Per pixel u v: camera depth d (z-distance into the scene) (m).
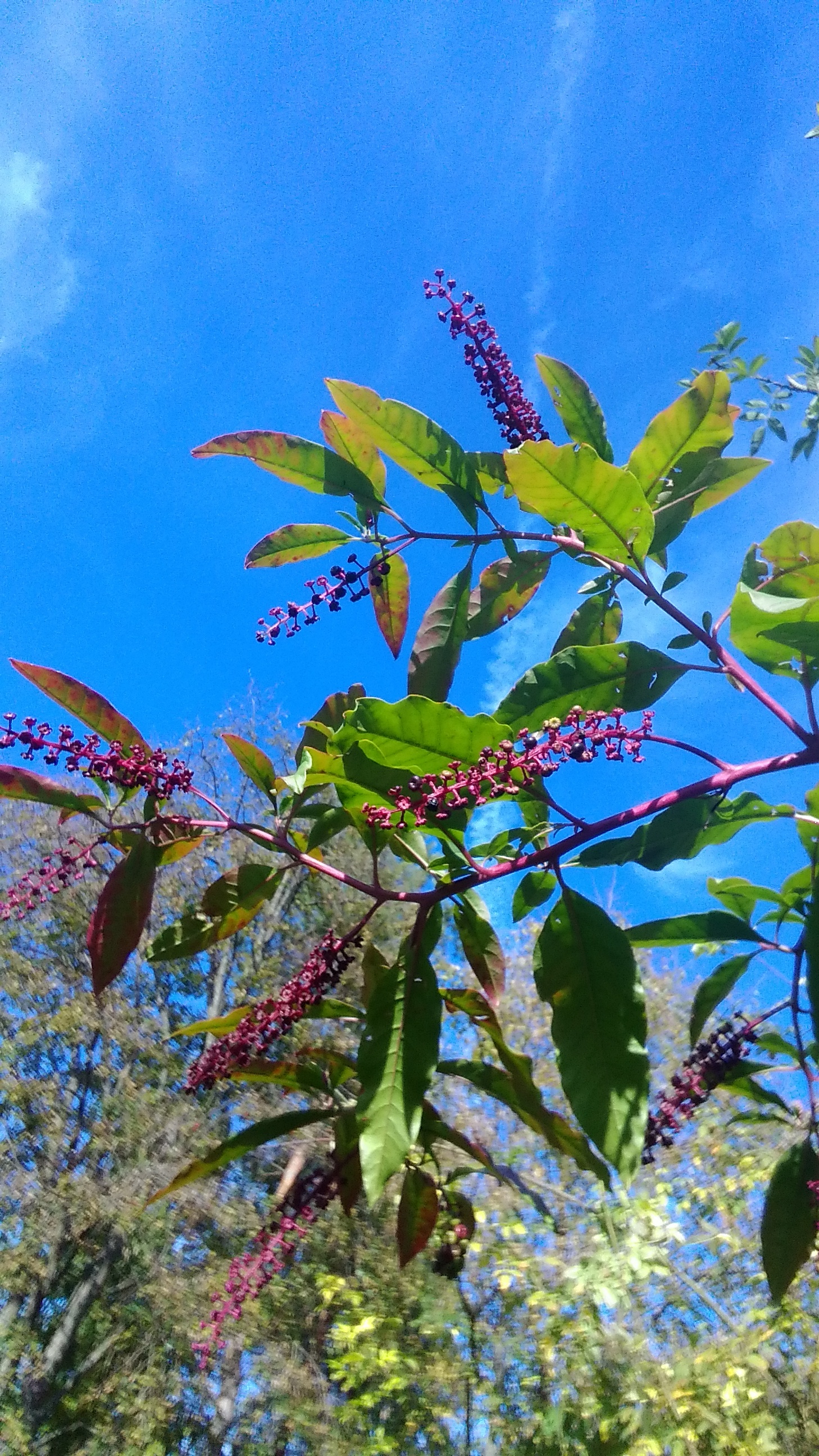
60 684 0.49
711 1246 1.53
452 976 2.29
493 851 0.50
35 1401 2.64
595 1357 1.39
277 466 0.55
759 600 0.43
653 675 0.50
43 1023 3.06
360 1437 1.74
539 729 0.50
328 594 0.53
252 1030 0.49
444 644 0.56
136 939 0.49
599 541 0.52
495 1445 1.46
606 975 0.43
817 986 0.47
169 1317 2.42
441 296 0.56
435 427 0.54
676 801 0.43
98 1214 2.69
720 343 1.36
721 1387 1.29
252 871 0.54
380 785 0.47
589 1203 1.51
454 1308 1.65
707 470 0.55
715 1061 0.51
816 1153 0.52
